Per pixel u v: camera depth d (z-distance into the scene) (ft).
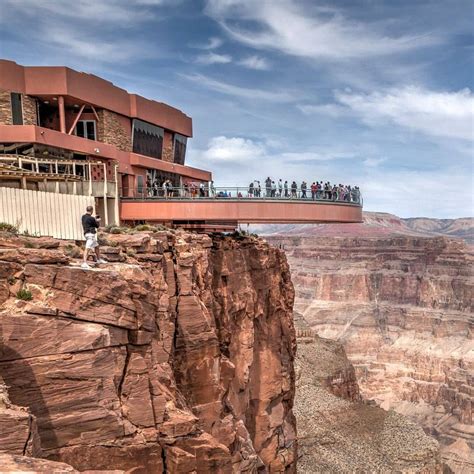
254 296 120.26
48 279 47.62
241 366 110.93
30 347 44.60
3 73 112.88
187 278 76.79
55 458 44.45
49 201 71.05
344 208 125.59
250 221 119.65
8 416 36.19
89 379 46.68
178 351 73.05
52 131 110.11
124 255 66.23
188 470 51.31
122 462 47.78
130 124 140.15
